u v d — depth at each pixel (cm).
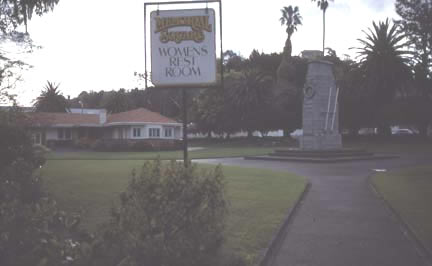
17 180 921
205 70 753
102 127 5766
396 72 4750
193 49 755
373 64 4791
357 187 1477
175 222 488
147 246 468
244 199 1138
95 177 1644
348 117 5416
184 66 756
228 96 6003
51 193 1120
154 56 761
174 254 475
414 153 3712
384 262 629
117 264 471
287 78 6019
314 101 3148
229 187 1381
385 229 839
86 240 545
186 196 491
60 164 2439
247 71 6069
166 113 7825
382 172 1980
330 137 3173
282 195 1211
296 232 814
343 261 633
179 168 517
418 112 4859
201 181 510
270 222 849
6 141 1062
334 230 830
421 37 1962
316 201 1177
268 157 3041
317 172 2052
